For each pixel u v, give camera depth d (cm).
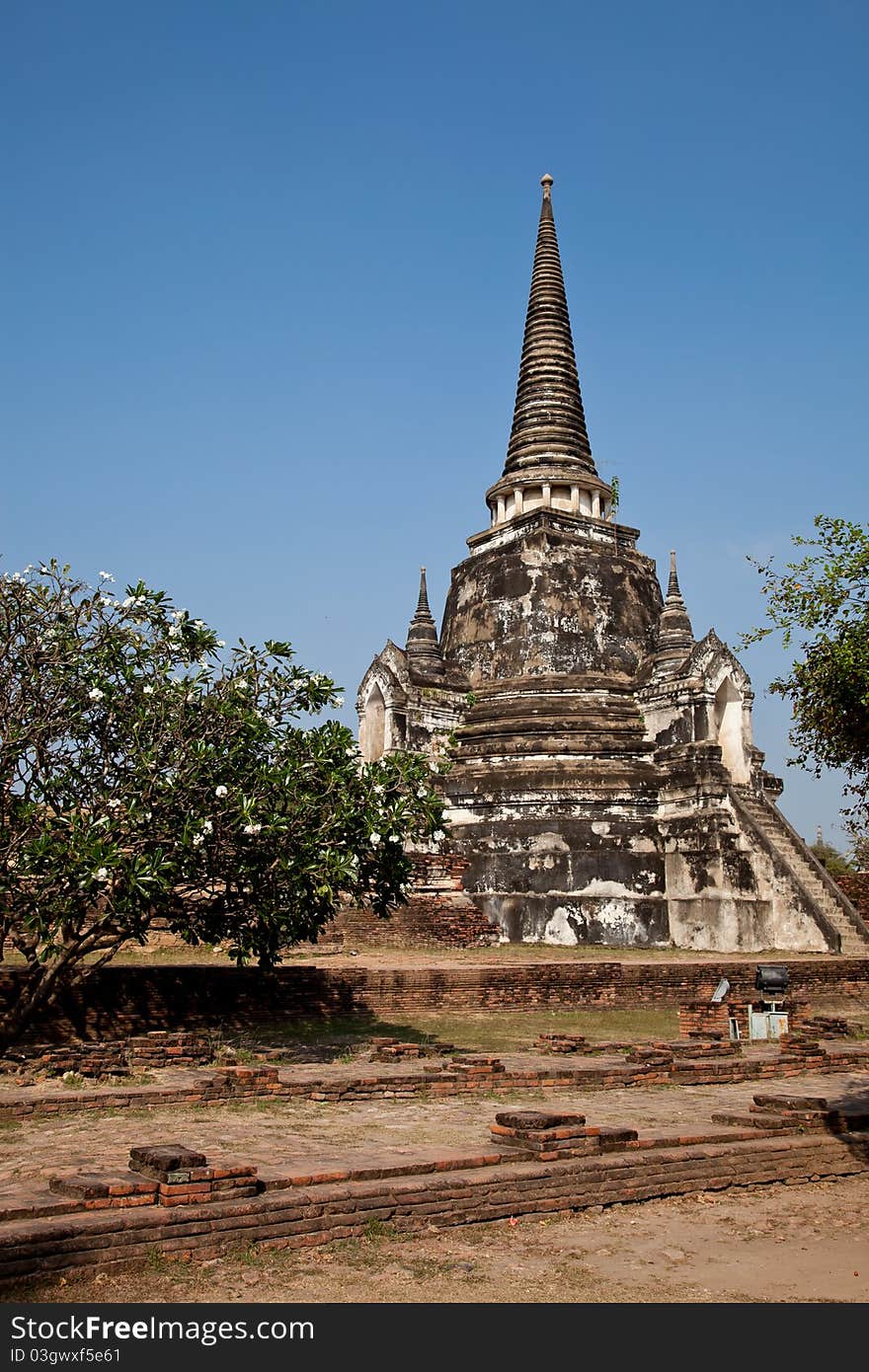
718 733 3531
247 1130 1184
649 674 3509
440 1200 947
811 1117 1273
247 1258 827
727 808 3158
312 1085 1391
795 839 3362
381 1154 1043
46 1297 746
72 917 1464
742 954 2923
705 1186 1109
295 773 1644
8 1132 1164
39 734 1562
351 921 2800
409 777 1742
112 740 1630
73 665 1587
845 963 2742
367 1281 806
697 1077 1631
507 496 3888
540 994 2309
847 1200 1107
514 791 3275
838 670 1238
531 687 3512
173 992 1867
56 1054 1459
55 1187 862
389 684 3447
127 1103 1302
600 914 3120
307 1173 939
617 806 3241
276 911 1638
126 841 1529
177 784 1523
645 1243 936
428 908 2870
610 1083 1562
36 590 1609
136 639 1639
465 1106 1372
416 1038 1930
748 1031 2162
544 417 3944
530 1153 1055
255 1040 1802
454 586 3875
